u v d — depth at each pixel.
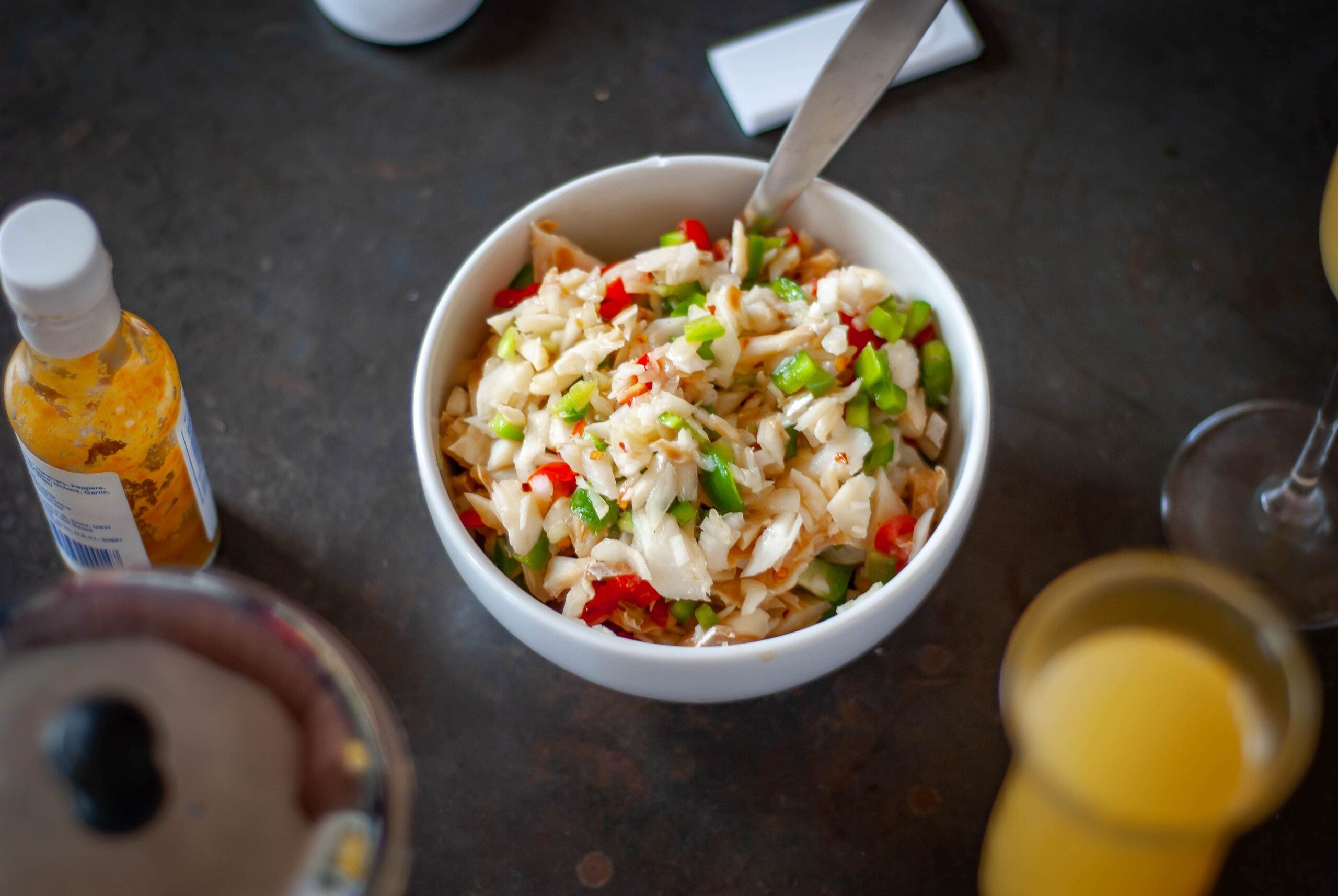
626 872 0.48
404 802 0.34
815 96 0.48
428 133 0.61
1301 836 0.48
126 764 0.31
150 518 0.48
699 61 0.63
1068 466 0.55
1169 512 0.54
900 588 0.44
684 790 0.49
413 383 0.53
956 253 0.59
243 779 0.33
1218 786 0.44
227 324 0.57
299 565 0.53
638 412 0.46
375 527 0.53
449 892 0.48
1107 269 0.58
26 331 0.42
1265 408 0.56
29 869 0.32
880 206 0.60
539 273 0.51
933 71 0.62
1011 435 0.55
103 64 0.62
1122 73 0.62
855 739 0.50
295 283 0.58
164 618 0.34
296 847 0.32
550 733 0.50
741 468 0.47
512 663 0.51
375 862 0.33
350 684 0.34
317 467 0.54
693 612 0.47
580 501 0.47
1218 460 0.55
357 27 0.62
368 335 0.57
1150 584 0.45
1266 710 0.44
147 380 0.46
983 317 0.57
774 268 0.51
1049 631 0.44
